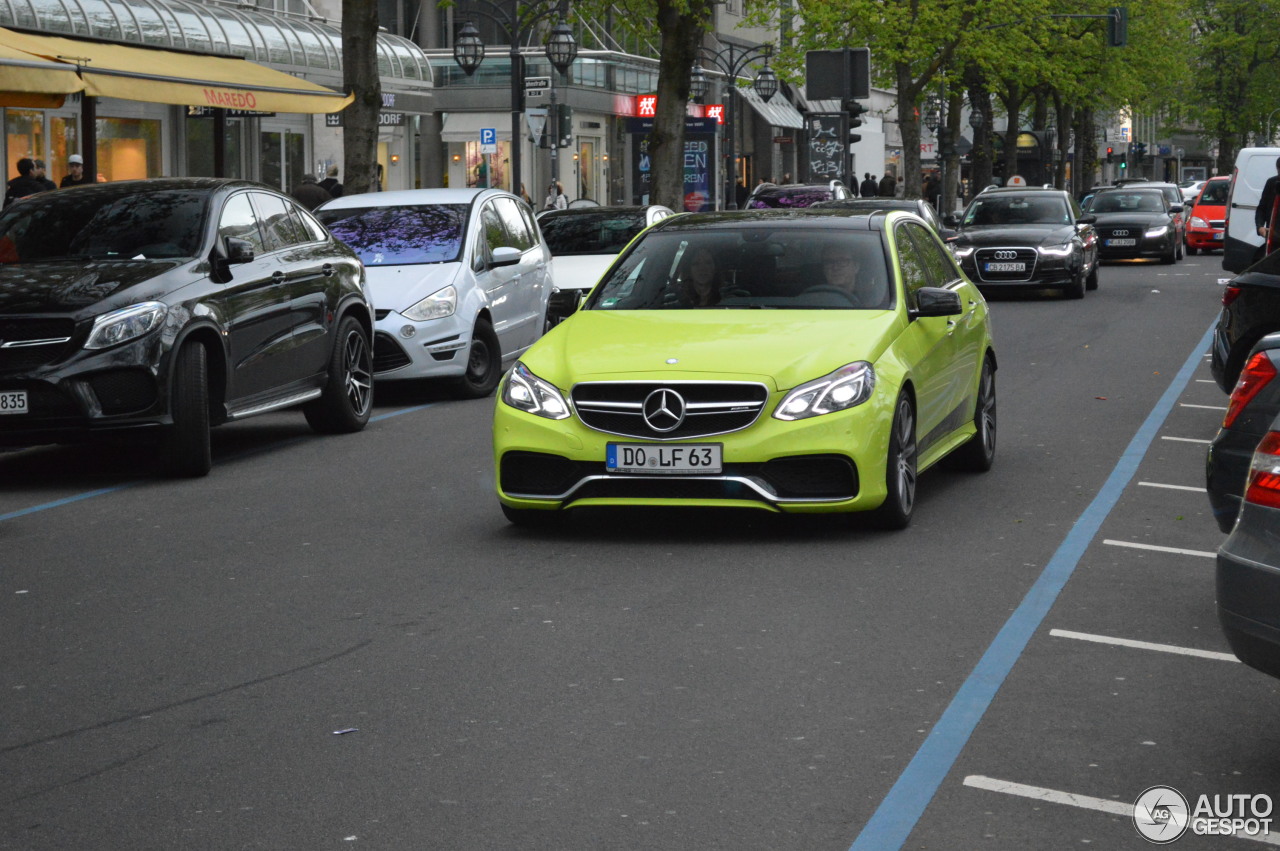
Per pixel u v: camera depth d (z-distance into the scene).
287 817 4.89
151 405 11.09
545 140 33.72
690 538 9.03
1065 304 27.75
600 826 4.79
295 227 13.52
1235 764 5.33
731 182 46.34
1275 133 106.12
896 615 7.31
